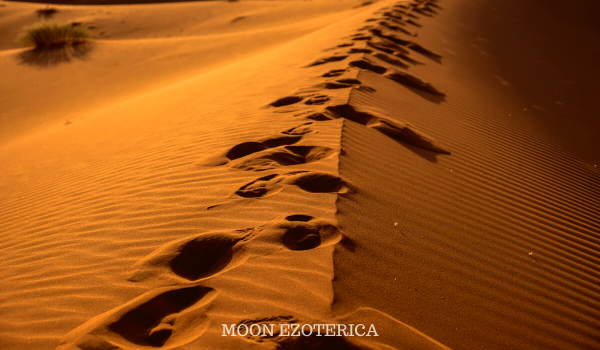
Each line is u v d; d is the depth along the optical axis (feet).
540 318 8.66
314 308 6.66
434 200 12.47
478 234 11.39
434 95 25.08
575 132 28.27
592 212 15.56
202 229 9.70
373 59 27.32
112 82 47.26
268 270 7.75
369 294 7.49
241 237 8.90
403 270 8.62
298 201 10.45
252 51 54.34
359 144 14.56
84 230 11.12
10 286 8.93
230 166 13.17
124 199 12.64
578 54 56.44
